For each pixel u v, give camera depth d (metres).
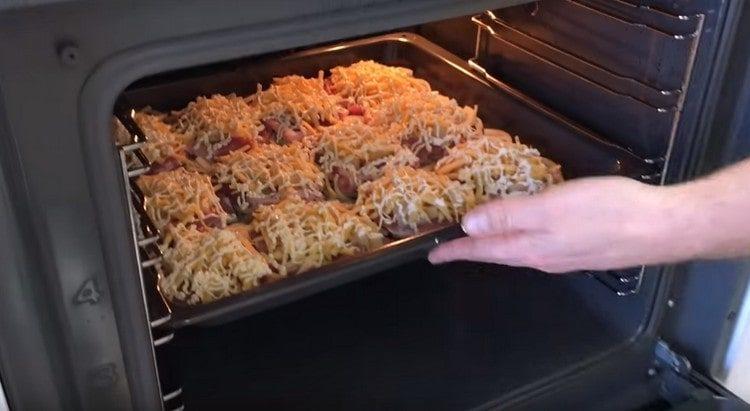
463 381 0.95
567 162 0.99
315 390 0.93
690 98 0.85
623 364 1.00
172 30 0.55
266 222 0.86
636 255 0.65
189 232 0.83
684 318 1.01
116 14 0.53
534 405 0.94
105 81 0.54
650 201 0.63
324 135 1.01
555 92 1.04
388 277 1.11
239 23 0.58
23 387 0.60
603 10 0.92
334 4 0.61
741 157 0.87
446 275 1.12
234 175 0.94
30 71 0.51
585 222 0.63
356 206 0.91
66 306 0.59
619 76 0.93
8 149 0.53
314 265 0.83
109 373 0.64
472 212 0.66
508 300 1.08
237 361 0.96
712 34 0.81
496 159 0.96
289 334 1.01
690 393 0.98
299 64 1.15
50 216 0.56
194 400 0.91
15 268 0.56
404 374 0.96
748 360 0.99
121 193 0.58
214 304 0.74
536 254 0.66
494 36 1.09
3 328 0.57
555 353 0.99
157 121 1.02
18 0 0.47
